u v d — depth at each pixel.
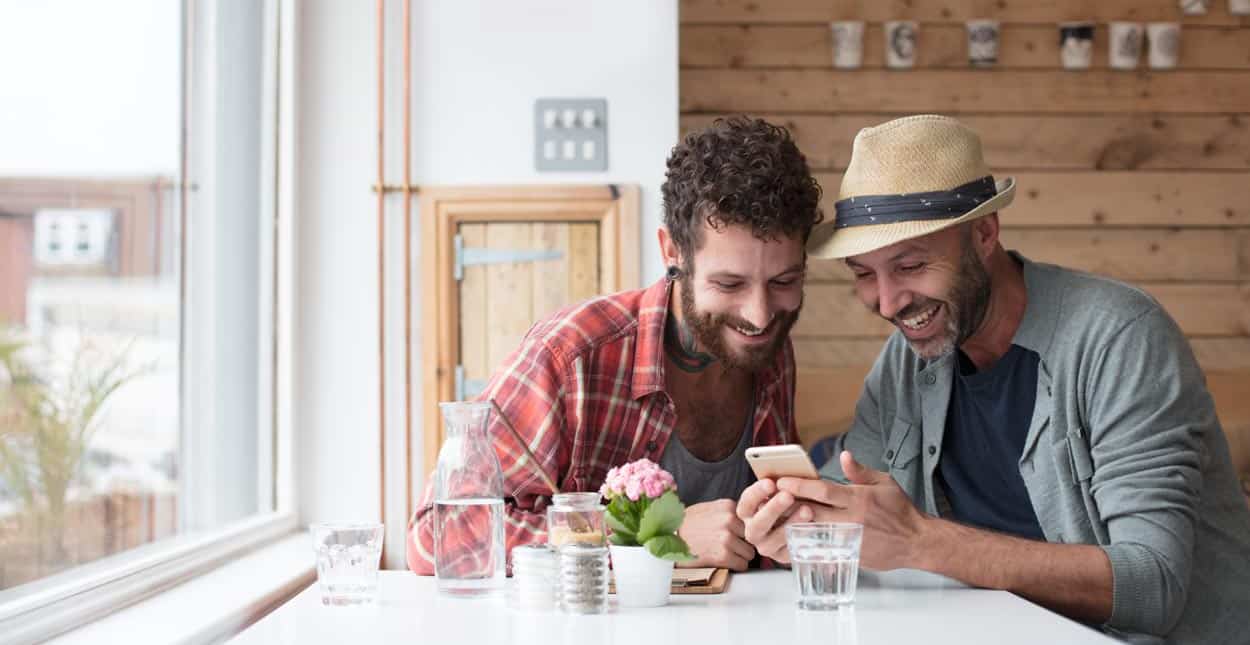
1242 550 1.94
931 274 1.94
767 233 1.71
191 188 2.68
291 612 1.52
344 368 3.29
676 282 1.94
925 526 1.69
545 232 3.32
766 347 1.80
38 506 1.96
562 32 3.32
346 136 3.31
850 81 4.43
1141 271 4.48
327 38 3.32
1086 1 4.47
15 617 1.70
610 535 1.58
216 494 2.83
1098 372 1.89
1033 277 2.02
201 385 2.73
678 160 1.80
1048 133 4.46
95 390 2.18
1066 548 1.70
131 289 2.35
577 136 3.32
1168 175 4.48
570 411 1.90
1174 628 1.89
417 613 1.51
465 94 3.32
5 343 1.86
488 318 3.31
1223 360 4.48
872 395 2.25
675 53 3.33
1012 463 2.05
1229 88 4.50
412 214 3.30
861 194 1.96
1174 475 1.80
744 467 2.00
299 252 3.29
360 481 3.27
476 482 1.62
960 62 4.45
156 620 1.90
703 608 1.53
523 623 1.44
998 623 1.43
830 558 1.50
